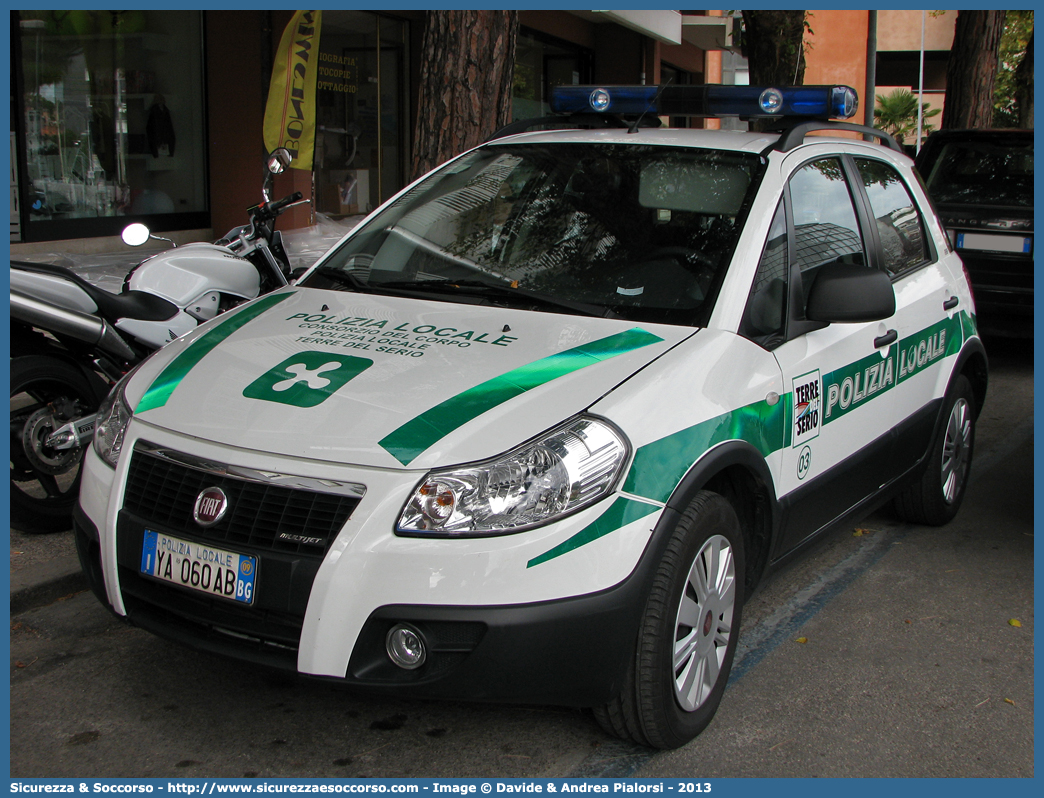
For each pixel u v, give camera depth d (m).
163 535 2.73
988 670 3.60
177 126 10.49
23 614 3.76
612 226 3.55
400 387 2.80
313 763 2.88
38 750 2.89
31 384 4.17
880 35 32.34
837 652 3.71
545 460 2.58
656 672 2.77
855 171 4.25
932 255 4.90
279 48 8.42
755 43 11.10
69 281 4.25
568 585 2.54
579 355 2.94
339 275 3.74
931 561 4.67
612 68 18.31
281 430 2.70
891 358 4.13
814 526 3.66
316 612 2.51
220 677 3.34
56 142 9.23
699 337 3.08
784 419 3.27
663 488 2.73
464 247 3.69
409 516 2.51
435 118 5.86
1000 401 8.09
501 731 3.08
